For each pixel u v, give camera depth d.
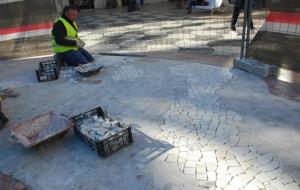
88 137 3.53
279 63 5.26
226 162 3.22
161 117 4.25
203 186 2.92
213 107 4.42
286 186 2.86
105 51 8.01
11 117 4.58
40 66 6.19
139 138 3.77
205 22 11.48
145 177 3.10
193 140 3.65
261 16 11.26
